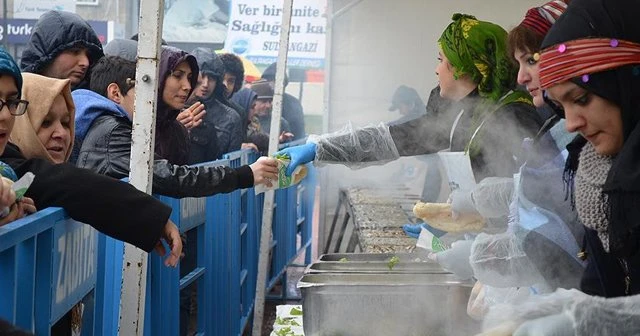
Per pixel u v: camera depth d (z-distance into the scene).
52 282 1.94
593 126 1.59
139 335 2.35
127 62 3.46
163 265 3.16
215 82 5.92
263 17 12.94
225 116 5.97
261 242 4.92
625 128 1.56
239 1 12.91
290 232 7.29
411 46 6.55
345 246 6.71
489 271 2.12
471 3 6.43
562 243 1.94
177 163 3.85
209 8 12.88
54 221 1.96
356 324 2.43
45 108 2.51
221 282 4.27
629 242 1.54
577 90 1.58
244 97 7.36
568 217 1.95
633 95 1.54
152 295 3.08
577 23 1.57
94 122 3.04
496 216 2.46
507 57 2.80
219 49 12.93
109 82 3.42
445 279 2.59
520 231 2.00
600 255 1.70
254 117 7.46
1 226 1.70
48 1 11.66
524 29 2.21
